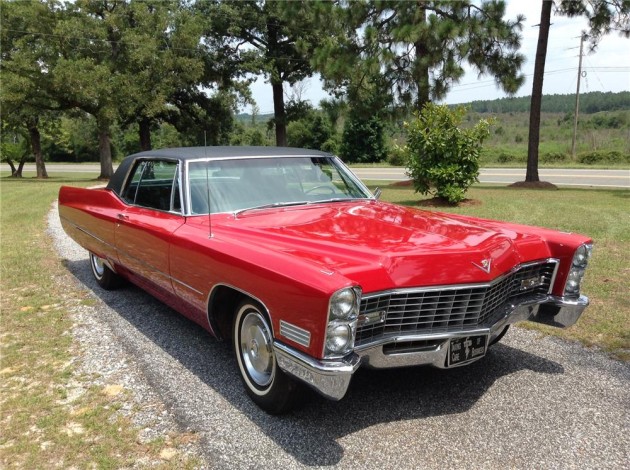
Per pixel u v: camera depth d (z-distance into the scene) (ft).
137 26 96.32
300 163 14.90
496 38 59.21
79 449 9.45
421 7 60.70
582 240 12.04
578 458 9.14
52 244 27.96
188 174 13.56
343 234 11.00
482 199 47.44
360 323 9.16
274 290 9.41
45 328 15.39
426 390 11.55
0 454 9.35
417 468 8.86
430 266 9.72
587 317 15.76
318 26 66.49
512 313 11.22
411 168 43.78
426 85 61.72
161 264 13.44
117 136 225.35
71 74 84.28
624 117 239.50
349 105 69.26
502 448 9.42
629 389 11.58
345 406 10.87
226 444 9.53
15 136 156.46
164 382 11.94
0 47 90.33
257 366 10.72
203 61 101.35
